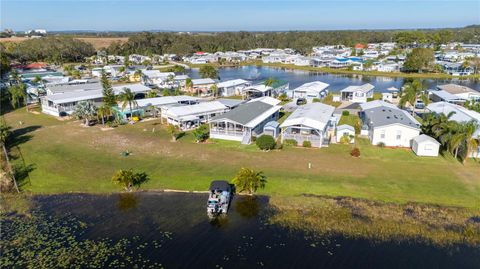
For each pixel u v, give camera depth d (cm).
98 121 7694
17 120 7950
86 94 9044
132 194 4359
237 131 6150
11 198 4303
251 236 3475
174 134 6406
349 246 3278
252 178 4228
